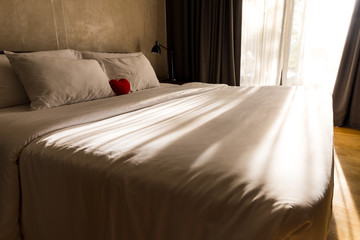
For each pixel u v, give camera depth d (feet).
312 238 1.63
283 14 9.84
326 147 2.53
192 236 1.83
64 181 2.54
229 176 1.91
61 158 2.57
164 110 4.48
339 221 4.21
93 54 7.04
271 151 2.35
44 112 3.96
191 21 11.38
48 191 2.70
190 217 1.83
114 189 2.18
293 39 10.10
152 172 2.10
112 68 6.89
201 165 2.09
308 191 1.72
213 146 2.51
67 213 2.60
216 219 1.74
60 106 4.72
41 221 2.87
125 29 9.43
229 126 3.30
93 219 2.41
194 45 11.72
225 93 6.48
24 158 2.85
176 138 2.78
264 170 1.97
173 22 11.84
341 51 9.48
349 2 8.98
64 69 5.11
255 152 2.33
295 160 2.15
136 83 7.18
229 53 10.93
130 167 2.21
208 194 1.82
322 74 9.93
